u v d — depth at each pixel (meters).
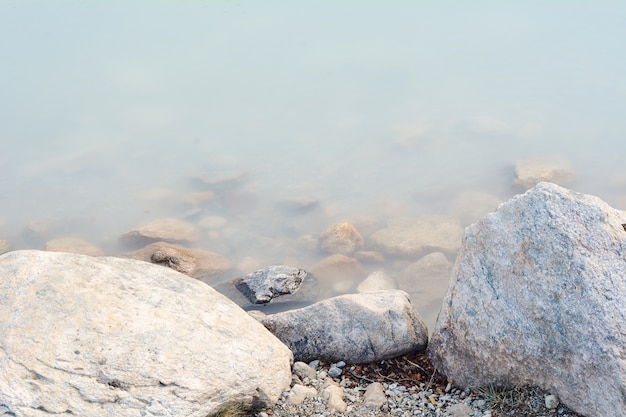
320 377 4.39
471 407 4.23
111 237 5.32
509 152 5.75
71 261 4.29
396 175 5.66
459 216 5.32
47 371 4.05
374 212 5.41
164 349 4.14
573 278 4.14
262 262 5.14
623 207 5.26
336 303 4.48
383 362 4.46
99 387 4.05
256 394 4.20
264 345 4.29
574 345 4.11
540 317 4.17
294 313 4.49
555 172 5.48
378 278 5.00
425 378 4.39
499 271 4.26
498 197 5.42
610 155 5.64
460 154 5.79
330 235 5.20
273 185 5.65
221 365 4.17
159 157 5.94
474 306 4.29
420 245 5.14
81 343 4.10
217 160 5.87
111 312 4.18
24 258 4.25
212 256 5.14
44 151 6.08
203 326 4.25
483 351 4.27
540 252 4.19
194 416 4.08
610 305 4.10
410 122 6.25
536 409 4.16
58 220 5.44
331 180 5.66
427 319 4.80
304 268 5.09
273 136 6.16
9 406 4.00
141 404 4.05
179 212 5.47
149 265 4.44
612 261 4.14
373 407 4.27
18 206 5.57
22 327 4.10
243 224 5.37
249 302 4.89
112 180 5.75
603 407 4.07
